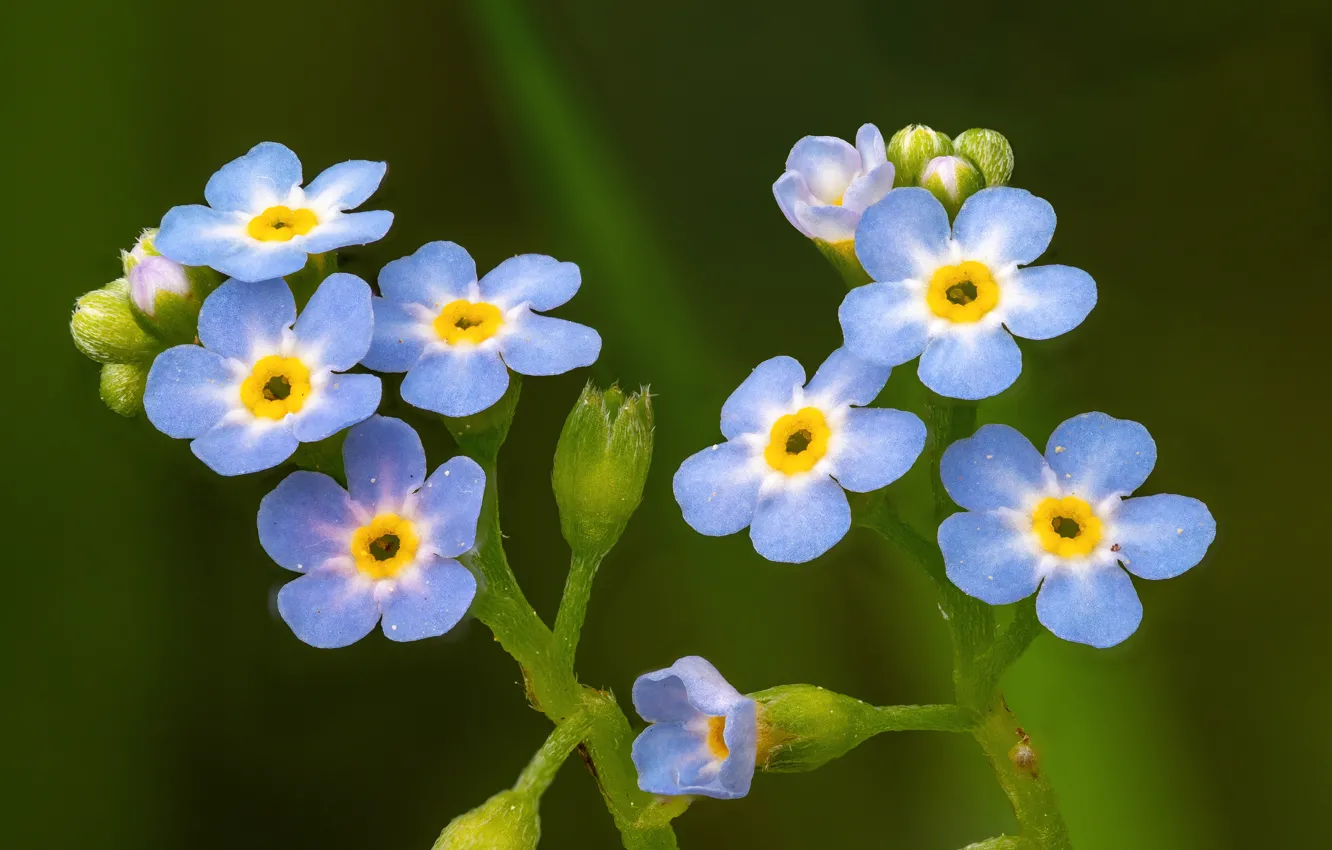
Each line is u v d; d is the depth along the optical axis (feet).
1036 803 0.37
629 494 0.37
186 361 0.36
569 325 0.37
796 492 0.37
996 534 0.36
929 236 0.37
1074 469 0.36
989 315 0.36
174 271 0.37
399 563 0.36
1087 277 0.36
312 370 0.36
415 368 0.37
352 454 0.37
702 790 0.36
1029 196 0.37
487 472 0.37
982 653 0.37
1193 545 0.36
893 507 0.37
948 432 0.37
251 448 0.36
